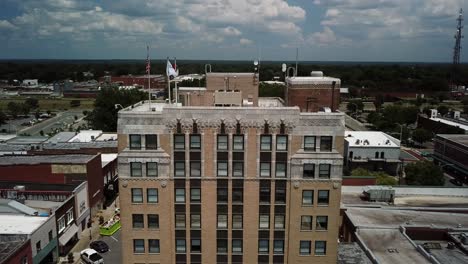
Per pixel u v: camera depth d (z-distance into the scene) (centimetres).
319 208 4772
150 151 4612
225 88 5778
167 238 4862
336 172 4653
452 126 17862
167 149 4616
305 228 4844
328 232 4844
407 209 7412
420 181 10844
